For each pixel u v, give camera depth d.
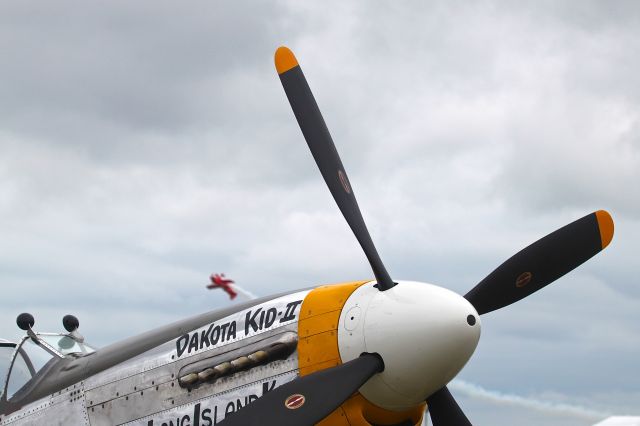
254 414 8.24
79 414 10.01
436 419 8.97
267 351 8.98
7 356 11.09
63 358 10.54
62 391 10.23
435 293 8.53
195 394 9.34
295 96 9.30
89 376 10.09
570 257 9.91
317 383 8.35
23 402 10.48
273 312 9.22
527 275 9.80
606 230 9.95
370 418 8.71
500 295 9.78
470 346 8.45
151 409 9.57
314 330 8.84
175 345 9.65
